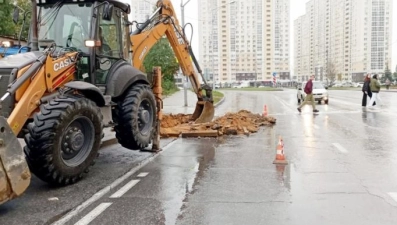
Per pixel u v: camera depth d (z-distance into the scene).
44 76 6.30
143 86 8.61
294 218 4.78
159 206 5.32
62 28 7.64
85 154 6.62
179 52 12.80
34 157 5.82
